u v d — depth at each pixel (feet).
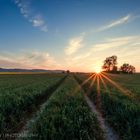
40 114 37.24
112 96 56.39
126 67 472.85
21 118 37.09
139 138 26.84
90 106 53.47
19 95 55.47
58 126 29.78
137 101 52.21
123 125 31.50
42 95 64.08
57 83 123.54
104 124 35.37
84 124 31.22
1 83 117.19
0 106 38.24
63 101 50.42
